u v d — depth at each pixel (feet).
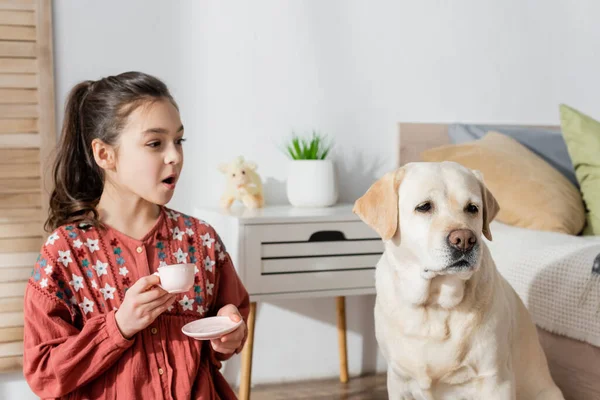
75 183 4.50
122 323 3.69
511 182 7.19
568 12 9.15
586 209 7.66
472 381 4.51
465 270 4.08
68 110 4.49
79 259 4.02
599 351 5.13
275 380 8.13
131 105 4.10
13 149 6.88
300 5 7.92
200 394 4.00
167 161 4.13
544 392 5.09
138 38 7.31
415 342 4.51
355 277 6.93
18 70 6.86
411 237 4.37
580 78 9.29
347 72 8.18
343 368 8.11
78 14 7.08
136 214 4.25
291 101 7.97
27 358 3.78
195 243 4.41
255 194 7.45
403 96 8.46
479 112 8.84
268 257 6.60
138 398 3.84
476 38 8.75
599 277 5.12
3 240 6.89
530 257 5.96
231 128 7.75
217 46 7.63
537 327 5.87
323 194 7.50
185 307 4.18
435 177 4.39
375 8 8.25
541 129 8.80
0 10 6.77
